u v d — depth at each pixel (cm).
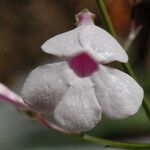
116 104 8
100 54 8
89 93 8
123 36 18
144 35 25
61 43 8
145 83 21
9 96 11
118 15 15
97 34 8
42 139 23
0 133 24
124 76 8
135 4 11
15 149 23
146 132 21
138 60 25
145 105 10
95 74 8
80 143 22
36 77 8
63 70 8
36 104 8
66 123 8
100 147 21
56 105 8
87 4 16
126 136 21
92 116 8
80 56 8
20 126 24
